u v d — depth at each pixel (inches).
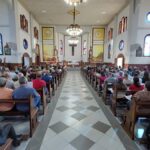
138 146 96.3
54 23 585.3
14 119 132.4
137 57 348.5
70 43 738.8
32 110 107.0
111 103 164.9
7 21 347.9
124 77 184.2
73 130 116.4
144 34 341.1
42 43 615.2
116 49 471.2
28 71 249.3
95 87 264.5
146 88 99.7
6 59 359.3
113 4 373.4
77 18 509.7
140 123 122.7
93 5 381.4
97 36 615.2
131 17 342.3
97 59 624.7
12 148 91.4
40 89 141.5
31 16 457.4
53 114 148.8
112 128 120.4
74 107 170.6
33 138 103.8
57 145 96.4
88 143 99.2
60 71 351.6
